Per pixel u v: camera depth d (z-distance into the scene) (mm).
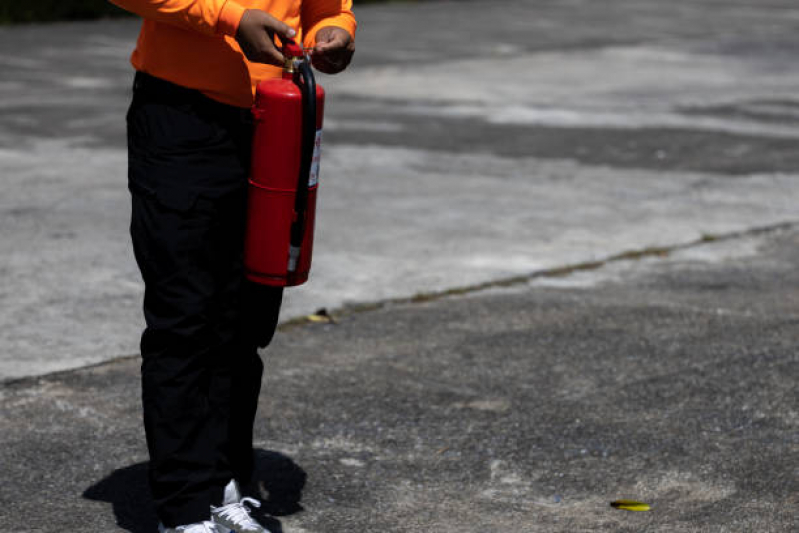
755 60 27047
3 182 12820
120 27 30125
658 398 7004
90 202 12016
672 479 5855
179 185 4684
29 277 9320
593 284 9680
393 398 6910
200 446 4871
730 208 12773
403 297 9109
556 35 30891
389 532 5195
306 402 6797
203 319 4770
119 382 7086
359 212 11961
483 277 9750
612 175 14312
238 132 4777
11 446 6031
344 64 5074
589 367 7555
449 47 27391
